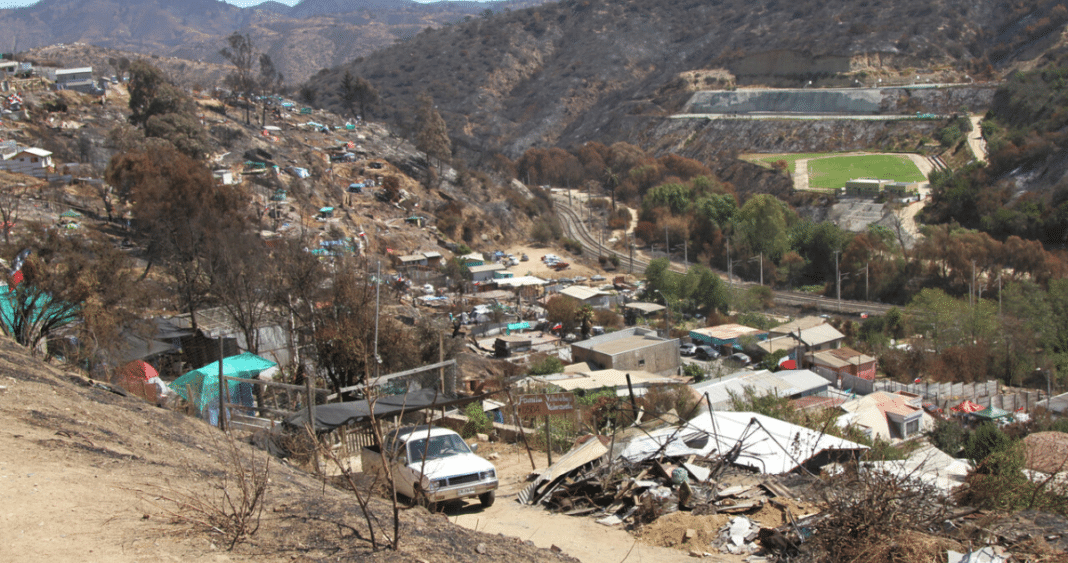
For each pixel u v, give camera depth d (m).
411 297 66.56
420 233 91.75
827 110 174.50
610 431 13.37
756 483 8.86
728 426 11.02
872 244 87.88
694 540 7.45
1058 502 7.93
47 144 77.56
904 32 193.00
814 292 89.06
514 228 109.81
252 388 19.19
